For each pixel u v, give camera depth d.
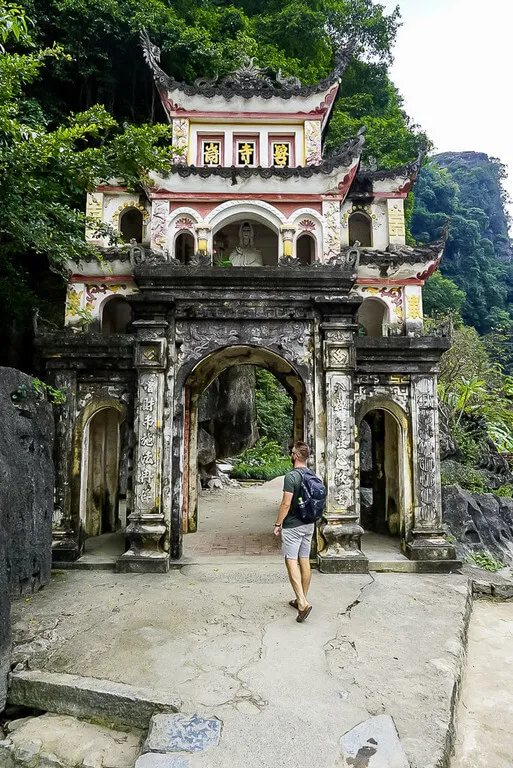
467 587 6.70
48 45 12.89
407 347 7.92
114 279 9.28
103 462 9.30
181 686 4.03
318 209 8.65
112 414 9.67
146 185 8.48
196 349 7.69
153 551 7.20
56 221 7.93
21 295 10.52
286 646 4.74
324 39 17.47
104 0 12.62
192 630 5.09
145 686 4.04
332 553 7.20
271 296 7.71
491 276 53.09
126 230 10.73
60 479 7.58
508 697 4.81
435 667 4.41
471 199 70.94
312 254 9.71
